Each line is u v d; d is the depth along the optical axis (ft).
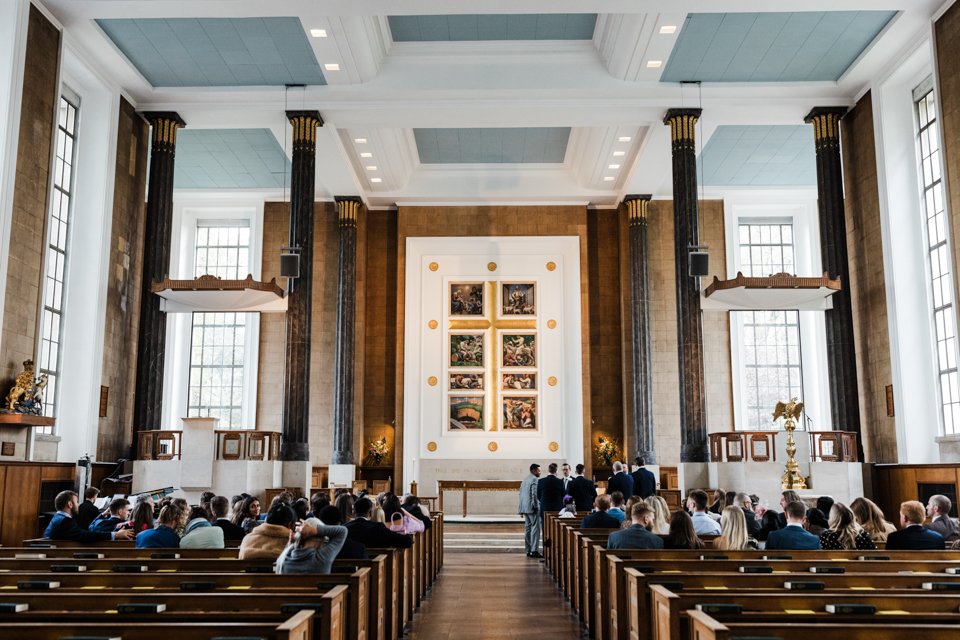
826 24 57.36
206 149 80.33
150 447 59.88
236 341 91.09
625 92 66.18
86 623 13.84
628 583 21.27
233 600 16.05
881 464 60.13
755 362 90.53
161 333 63.77
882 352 61.31
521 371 88.12
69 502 32.78
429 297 89.35
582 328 87.92
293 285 65.00
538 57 66.23
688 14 56.13
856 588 18.34
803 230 91.71
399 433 86.69
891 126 61.67
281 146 78.95
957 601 15.84
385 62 66.44
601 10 52.70
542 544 57.11
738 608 15.03
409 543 29.17
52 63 52.70
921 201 60.39
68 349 57.93
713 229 91.25
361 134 73.51
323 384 88.94
